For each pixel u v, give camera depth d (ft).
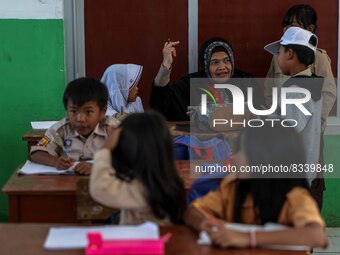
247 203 7.37
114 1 16.15
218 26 16.35
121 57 16.39
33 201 9.73
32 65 15.96
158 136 7.70
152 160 7.65
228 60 15.55
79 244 7.06
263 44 16.44
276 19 16.35
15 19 15.70
